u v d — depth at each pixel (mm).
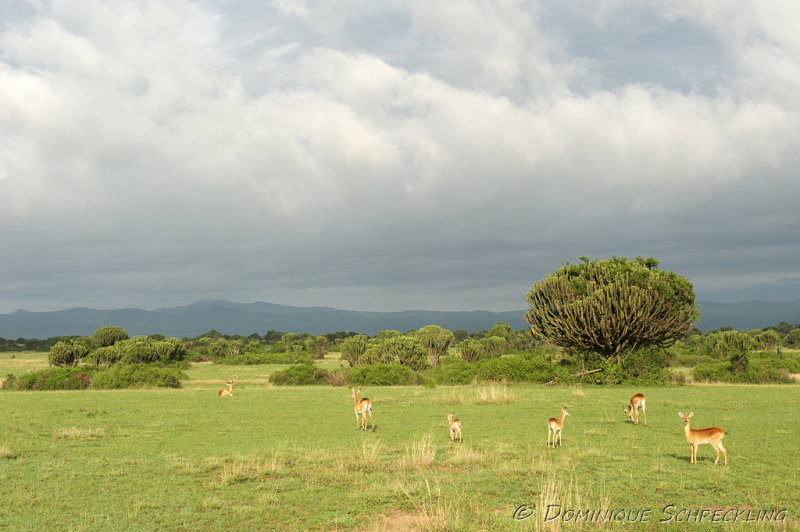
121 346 75125
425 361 55719
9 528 8242
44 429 17594
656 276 37562
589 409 22359
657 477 10664
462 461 12188
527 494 9734
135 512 8930
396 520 8586
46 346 158000
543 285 41844
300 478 11023
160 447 14484
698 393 29031
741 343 43219
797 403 23484
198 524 8422
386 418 20188
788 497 9320
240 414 21469
